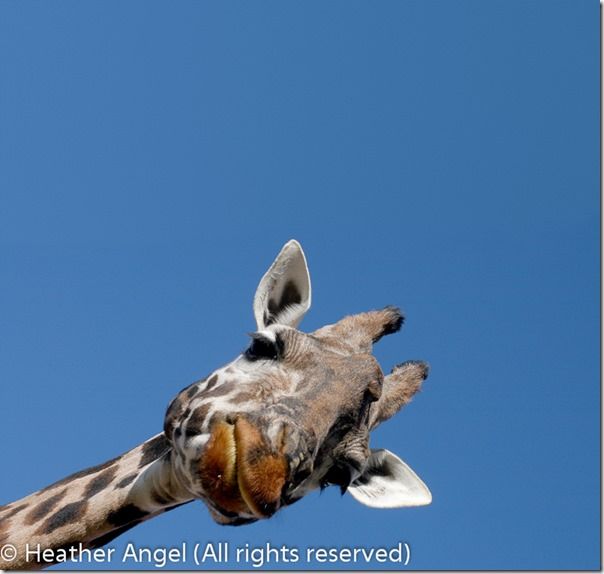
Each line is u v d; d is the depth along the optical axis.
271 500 14.23
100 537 18.16
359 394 16.59
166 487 17.19
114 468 18.64
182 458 15.86
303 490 16.64
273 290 18.09
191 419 15.74
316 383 16.36
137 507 17.67
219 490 14.50
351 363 16.97
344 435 16.45
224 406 15.66
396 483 19.41
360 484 19.45
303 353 16.78
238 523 15.62
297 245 18.14
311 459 15.31
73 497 18.19
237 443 14.52
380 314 18.72
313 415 15.75
